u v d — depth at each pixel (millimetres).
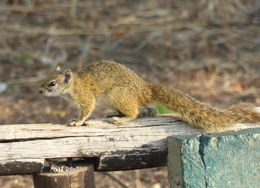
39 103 16234
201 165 6852
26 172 6938
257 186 6969
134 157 7281
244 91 16781
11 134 6883
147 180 12375
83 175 7078
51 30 20656
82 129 7133
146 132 7363
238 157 6918
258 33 21391
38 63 18953
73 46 20203
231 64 19016
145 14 22812
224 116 7664
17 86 17312
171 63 19094
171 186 7234
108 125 7312
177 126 7547
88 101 8680
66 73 8906
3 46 20078
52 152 6969
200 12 22859
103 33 20891
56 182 6941
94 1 24234
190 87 17031
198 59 19453
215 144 6875
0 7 22594
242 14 22766
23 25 21469
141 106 8227
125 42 20875
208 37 21172
